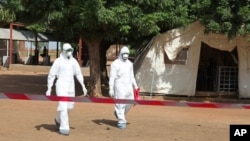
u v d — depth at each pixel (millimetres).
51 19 15711
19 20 17719
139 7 15945
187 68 18016
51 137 9680
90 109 14312
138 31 16500
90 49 18328
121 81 10906
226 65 20000
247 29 15883
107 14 14945
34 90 20109
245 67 17906
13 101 15680
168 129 11039
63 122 10008
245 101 17875
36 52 39312
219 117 13500
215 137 10141
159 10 16438
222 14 15867
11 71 33500
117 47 37688
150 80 18312
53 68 10117
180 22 16844
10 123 11250
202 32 17594
